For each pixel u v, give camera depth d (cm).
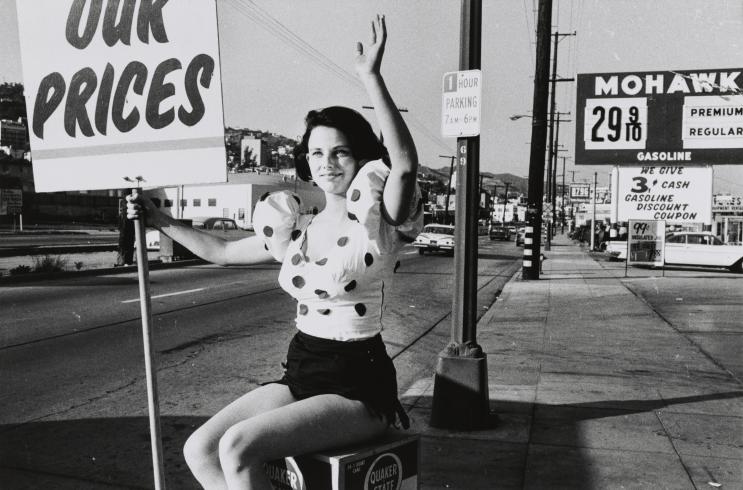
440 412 525
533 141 2011
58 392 648
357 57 225
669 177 1947
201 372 736
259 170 9069
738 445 487
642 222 2236
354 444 237
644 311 1300
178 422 558
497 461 452
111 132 271
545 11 1962
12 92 9975
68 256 2669
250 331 995
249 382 695
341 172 246
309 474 227
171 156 263
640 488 408
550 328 1085
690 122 1931
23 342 891
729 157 1914
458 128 523
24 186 6531
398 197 223
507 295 1603
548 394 636
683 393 642
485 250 4334
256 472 212
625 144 1969
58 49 278
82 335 943
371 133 250
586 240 5909
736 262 2564
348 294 233
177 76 263
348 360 233
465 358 522
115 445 500
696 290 1722
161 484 254
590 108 1984
